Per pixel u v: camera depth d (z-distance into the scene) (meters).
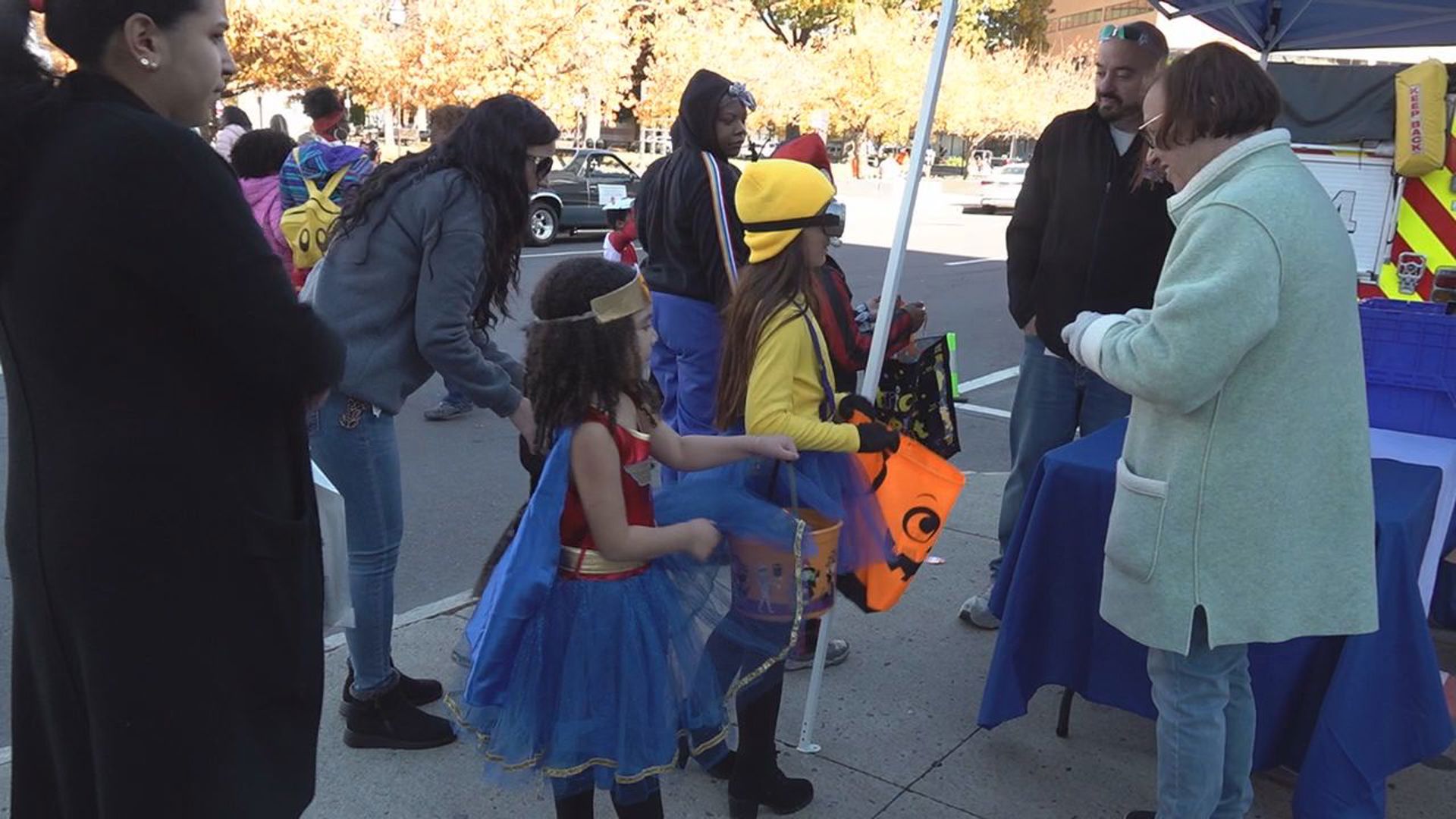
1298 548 2.08
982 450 6.38
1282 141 2.03
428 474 5.79
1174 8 5.06
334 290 2.71
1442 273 3.69
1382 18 4.94
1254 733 2.46
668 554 2.15
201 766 1.63
